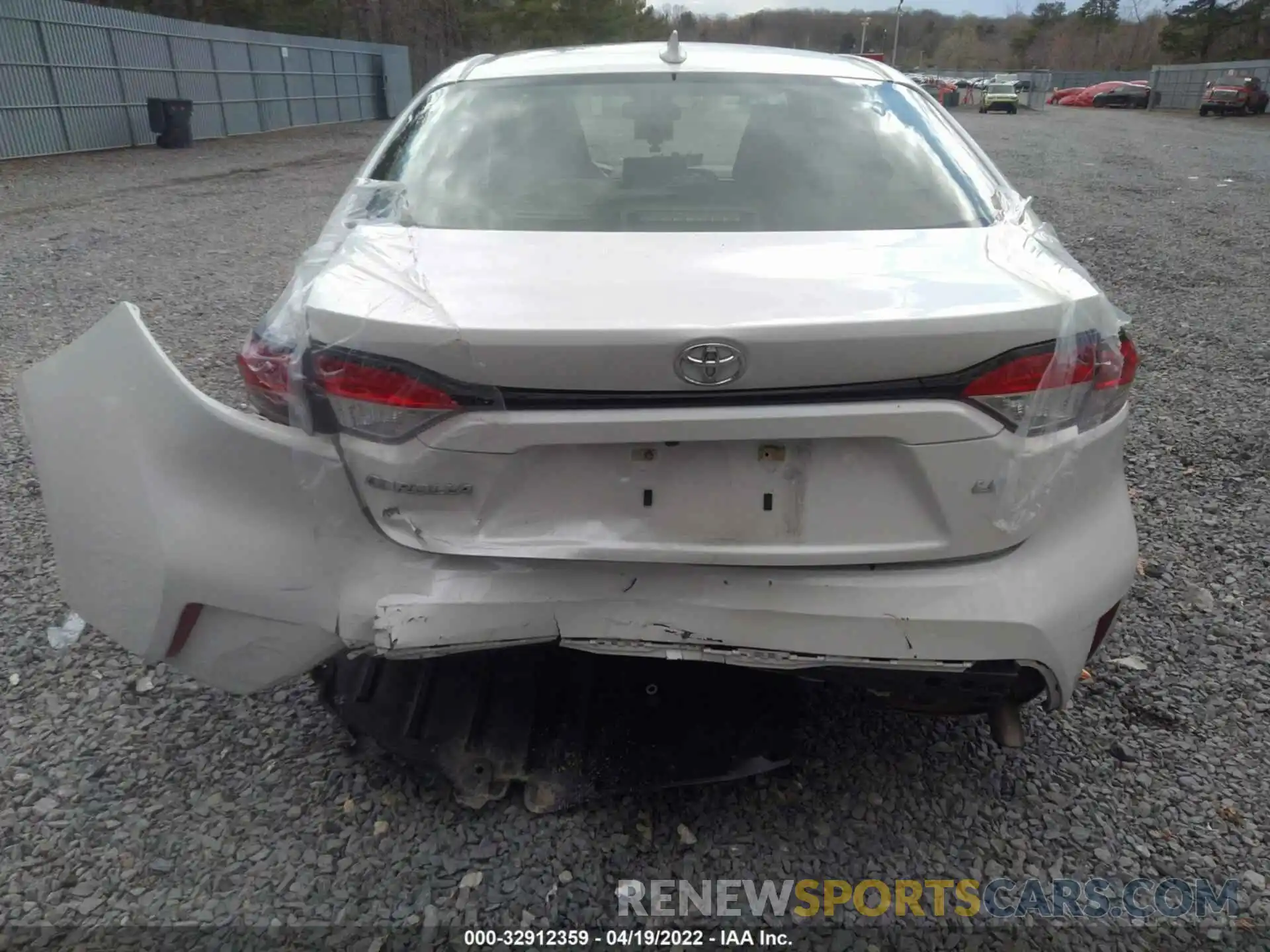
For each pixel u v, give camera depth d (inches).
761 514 76.4
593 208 97.7
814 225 95.0
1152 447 184.9
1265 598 132.4
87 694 108.5
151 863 86.7
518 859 87.6
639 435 72.3
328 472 77.5
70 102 737.6
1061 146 859.4
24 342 245.4
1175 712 109.2
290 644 81.5
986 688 81.2
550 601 77.8
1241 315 282.7
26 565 135.0
